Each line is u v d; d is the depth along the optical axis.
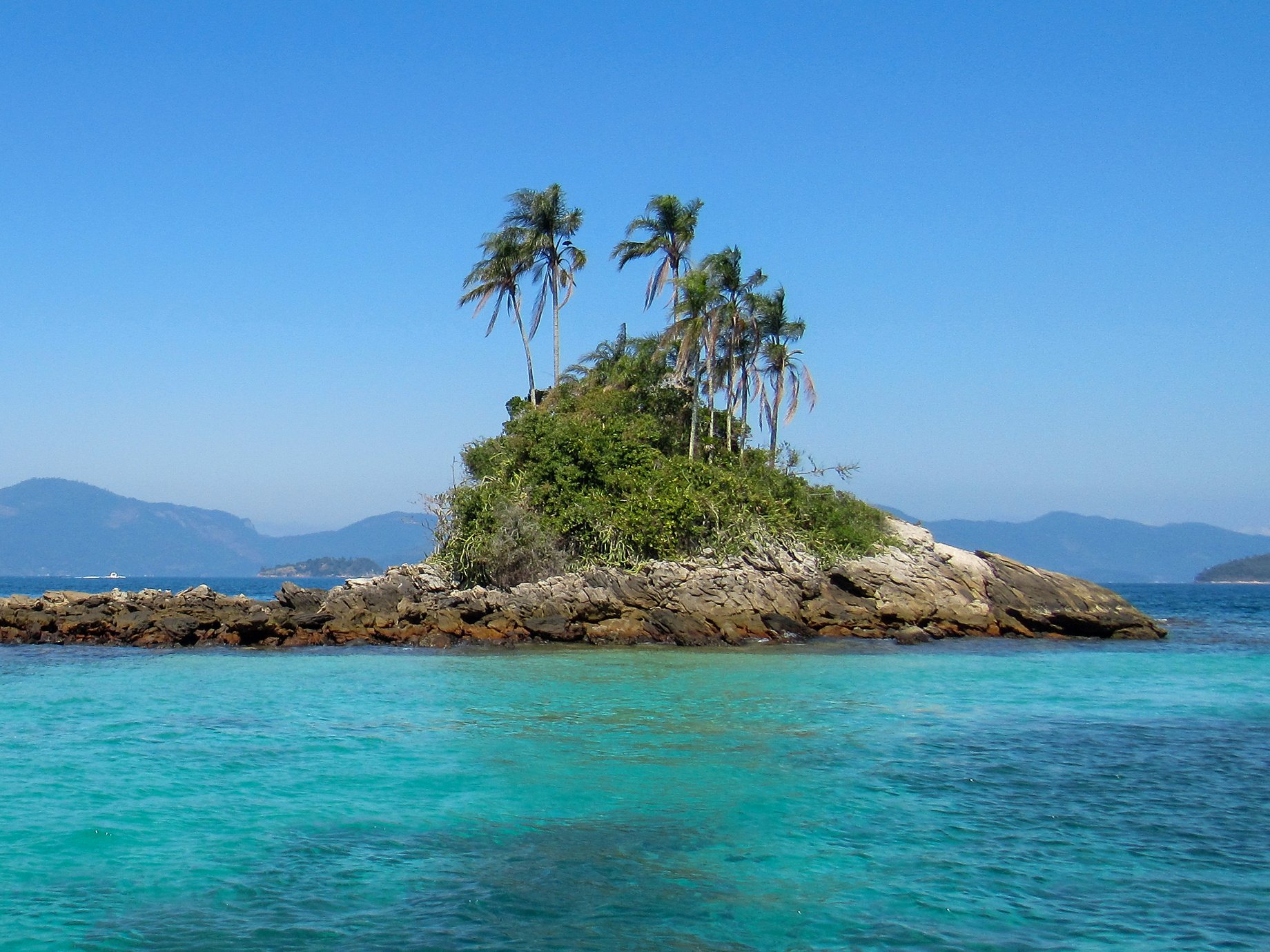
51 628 42.34
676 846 13.43
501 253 55.53
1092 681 29.58
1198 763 18.33
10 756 18.62
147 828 14.14
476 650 38.53
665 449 53.66
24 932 10.57
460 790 16.25
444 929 10.66
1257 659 36.19
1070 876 12.30
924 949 10.23
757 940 10.42
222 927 10.71
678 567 42.75
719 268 50.25
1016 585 47.94
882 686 28.27
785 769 17.73
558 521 45.62
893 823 14.47
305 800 15.59
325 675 30.56
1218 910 11.27
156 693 26.75
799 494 49.75
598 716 23.08
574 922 10.86
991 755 18.98
